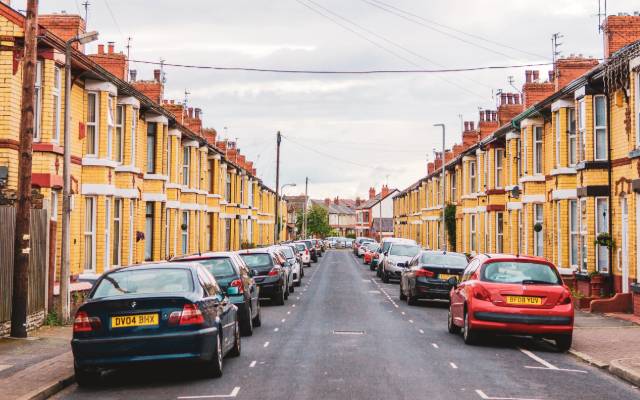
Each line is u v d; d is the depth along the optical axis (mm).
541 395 10164
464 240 44344
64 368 11711
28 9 15055
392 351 14109
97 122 22672
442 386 10672
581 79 22922
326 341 15500
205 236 41000
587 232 22953
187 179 36250
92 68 21188
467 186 43844
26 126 15047
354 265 56531
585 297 22047
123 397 10039
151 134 29953
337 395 9984
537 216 29703
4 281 15125
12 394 9680
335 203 185375
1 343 14422
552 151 26750
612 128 22203
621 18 23594
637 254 19969
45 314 17516
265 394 10055
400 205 87688
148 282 11195
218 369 11289
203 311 10820
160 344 10414
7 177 17297
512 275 14758
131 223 26078
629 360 12531
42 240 17297
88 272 22547
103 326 10453
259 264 24219
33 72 15133
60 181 19531
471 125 58156
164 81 37156
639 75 19906
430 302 26234
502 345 15156
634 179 19688
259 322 18422
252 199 64938
